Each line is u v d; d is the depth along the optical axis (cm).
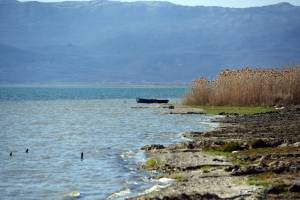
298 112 15425
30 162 7994
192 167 6925
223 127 12362
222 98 18750
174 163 7244
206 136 10612
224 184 5725
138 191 5856
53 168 7469
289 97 17800
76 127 13700
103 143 10250
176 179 6272
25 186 6328
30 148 9600
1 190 6119
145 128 13150
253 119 14025
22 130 13000
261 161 6869
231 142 8600
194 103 19550
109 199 5531
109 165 7594
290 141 8675
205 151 8256
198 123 14050
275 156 7181
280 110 16250
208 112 16950
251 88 18338
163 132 12119
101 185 6284
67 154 8794
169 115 16912
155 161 7456
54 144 10169
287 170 6247
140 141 10494
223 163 7069
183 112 17350
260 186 5534
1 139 11062
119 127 13525
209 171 6531
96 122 15188
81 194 5859
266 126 11919
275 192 5294
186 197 5162
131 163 7706
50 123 15000
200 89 19500
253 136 10012
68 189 6134
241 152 7912
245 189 5434
